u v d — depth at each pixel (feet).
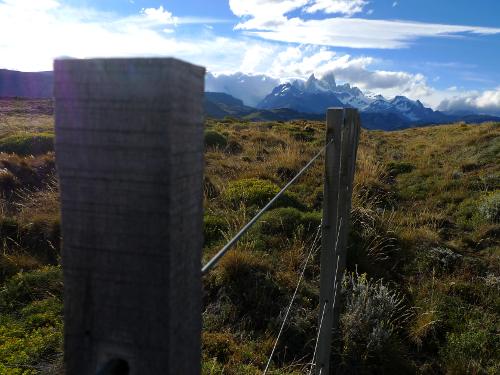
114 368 2.26
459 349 14.33
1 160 27.63
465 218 25.86
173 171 2.07
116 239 2.17
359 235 19.86
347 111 11.01
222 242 17.74
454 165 37.01
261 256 16.71
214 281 15.10
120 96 2.04
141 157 2.06
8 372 10.38
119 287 2.22
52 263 17.66
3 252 17.61
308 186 28.35
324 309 10.21
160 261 2.14
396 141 57.41
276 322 13.56
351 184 12.07
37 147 34.81
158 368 2.23
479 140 43.60
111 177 2.12
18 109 107.24
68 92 2.11
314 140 48.57
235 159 34.19
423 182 32.48
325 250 10.00
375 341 13.61
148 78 2.00
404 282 18.37
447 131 63.31
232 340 12.62
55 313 13.57
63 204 2.22
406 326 15.43
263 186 24.50
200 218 2.47
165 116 2.00
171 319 2.19
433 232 22.88
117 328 2.26
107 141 2.10
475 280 18.80
